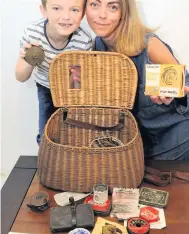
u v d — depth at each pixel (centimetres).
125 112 143
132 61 136
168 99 140
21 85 151
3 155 165
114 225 112
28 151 164
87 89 142
